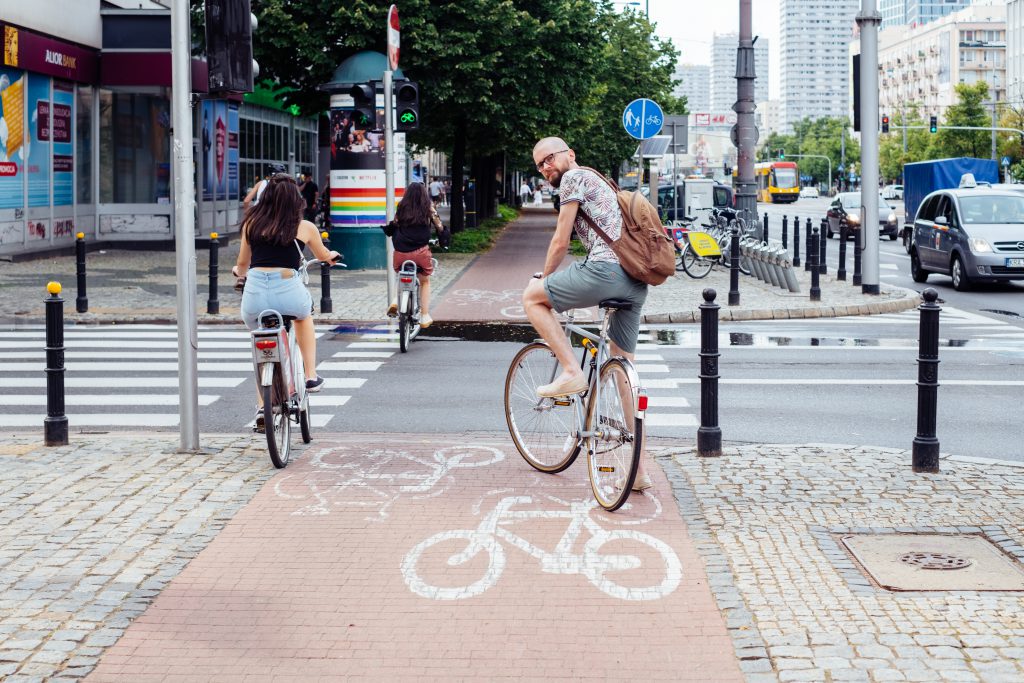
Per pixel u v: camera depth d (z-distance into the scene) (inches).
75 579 214.4
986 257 882.1
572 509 260.2
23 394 434.3
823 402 421.1
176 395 432.8
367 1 1093.1
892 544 233.8
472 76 1117.1
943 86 7022.6
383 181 1008.2
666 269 265.3
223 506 263.0
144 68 1207.6
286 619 196.7
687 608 199.8
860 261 869.8
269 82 1252.5
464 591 209.3
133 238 1264.8
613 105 2247.8
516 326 658.2
